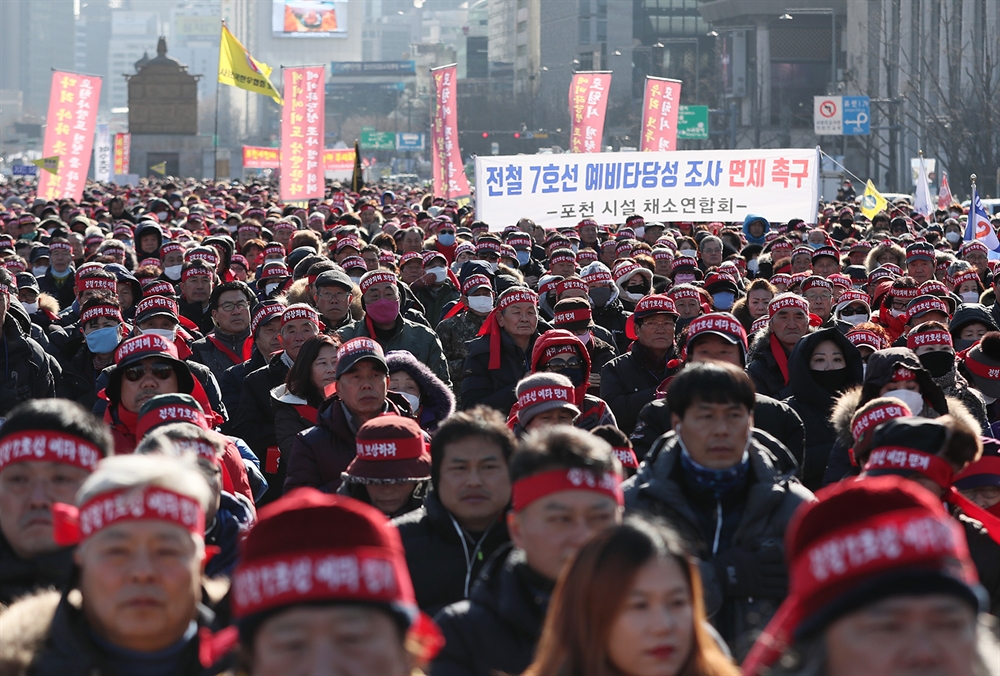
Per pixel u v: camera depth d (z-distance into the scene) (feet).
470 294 66.85
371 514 16.28
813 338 46.29
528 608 23.80
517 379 58.59
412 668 16.94
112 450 26.11
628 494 29.89
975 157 403.54
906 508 14.70
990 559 30.45
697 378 29.48
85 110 180.75
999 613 30.45
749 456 30.12
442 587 30.12
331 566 15.61
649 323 56.13
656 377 56.75
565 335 51.44
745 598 28.04
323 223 159.22
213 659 18.49
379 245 111.34
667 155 116.67
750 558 28.22
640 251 106.22
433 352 63.10
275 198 272.51
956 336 62.28
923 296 64.90
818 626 14.65
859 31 622.54
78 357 62.75
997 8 453.58
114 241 101.71
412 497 35.01
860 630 14.37
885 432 29.99
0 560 25.17
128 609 19.17
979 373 53.01
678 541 19.94
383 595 15.75
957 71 422.41
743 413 29.48
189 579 19.62
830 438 45.57
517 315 58.08
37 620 20.54
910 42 524.93
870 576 14.32
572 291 67.41
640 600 19.04
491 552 30.48
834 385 46.44
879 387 40.63
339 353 43.06
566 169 116.88
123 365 42.91
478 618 24.59
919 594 14.14
